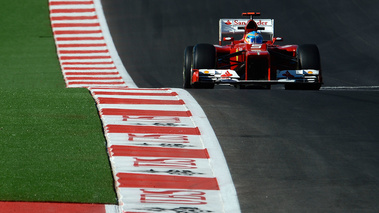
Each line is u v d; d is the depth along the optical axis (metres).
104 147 33.19
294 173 30.55
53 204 26.69
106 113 38.59
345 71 66.94
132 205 26.83
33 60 73.88
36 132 35.28
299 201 27.58
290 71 46.44
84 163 30.98
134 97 42.81
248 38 49.00
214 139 34.62
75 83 65.38
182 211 26.44
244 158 32.22
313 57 47.28
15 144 33.44
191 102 41.78
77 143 33.62
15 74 68.75
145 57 74.31
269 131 36.47
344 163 31.83
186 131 35.72
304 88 49.09
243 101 43.41
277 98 44.94
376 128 37.34
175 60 73.38
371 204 27.30
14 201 26.83
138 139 34.19
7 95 43.19
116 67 70.81
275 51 49.28
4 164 30.73
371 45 75.94
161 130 35.69
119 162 31.08
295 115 40.00
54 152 32.38
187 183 29.09
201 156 32.28
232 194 28.14
